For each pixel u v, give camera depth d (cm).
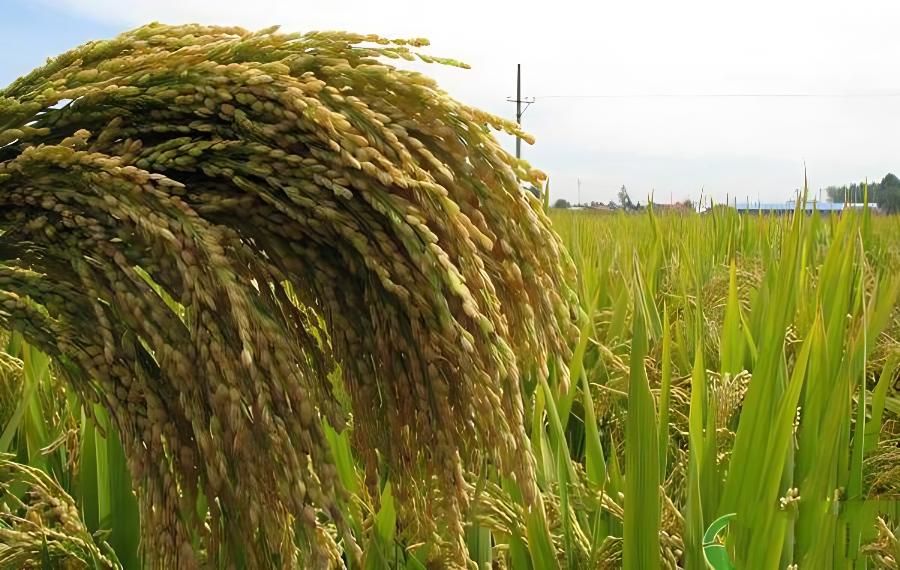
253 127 121
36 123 133
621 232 909
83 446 246
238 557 162
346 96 132
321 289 131
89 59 135
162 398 125
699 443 241
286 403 115
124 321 123
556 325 140
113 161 116
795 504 216
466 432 133
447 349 121
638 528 196
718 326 466
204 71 123
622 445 329
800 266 375
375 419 136
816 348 269
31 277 127
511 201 134
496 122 132
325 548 124
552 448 271
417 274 122
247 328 110
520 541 225
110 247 121
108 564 203
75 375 129
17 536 189
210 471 117
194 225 116
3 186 126
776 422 222
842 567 236
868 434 294
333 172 120
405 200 121
